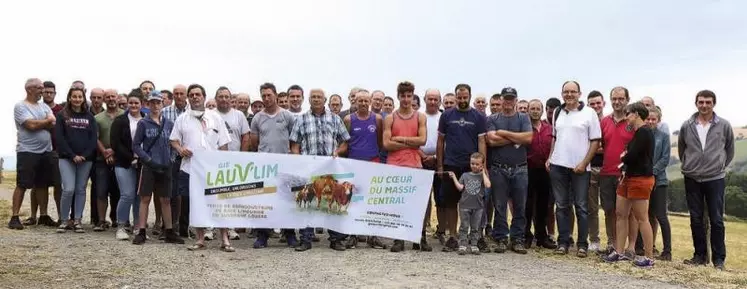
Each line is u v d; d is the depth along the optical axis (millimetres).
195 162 8047
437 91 9750
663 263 7891
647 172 7734
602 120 8898
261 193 8227
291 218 8258
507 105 8531
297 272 6500
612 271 7195
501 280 6395
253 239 9281
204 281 5883
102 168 9492
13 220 9250
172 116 9383
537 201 9344
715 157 8273
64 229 9156
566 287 6141
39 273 5969
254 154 8242
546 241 9336
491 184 8633
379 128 8820
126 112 8969
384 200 8445
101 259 6859
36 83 9461
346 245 8539
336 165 8414
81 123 9227
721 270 7617
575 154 8383
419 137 8484
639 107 7785
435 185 9453
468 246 8578
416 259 7617
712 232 8422
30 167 9367
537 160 9234
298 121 8570
